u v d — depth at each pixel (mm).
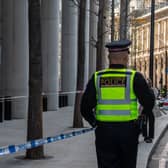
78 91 28094
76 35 53094
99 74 9766
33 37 16531
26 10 34938
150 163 18656
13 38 34812
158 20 150375
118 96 9586
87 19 59156
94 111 10047
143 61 152625
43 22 44375
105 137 9578
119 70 9664
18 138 23469
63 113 42344
